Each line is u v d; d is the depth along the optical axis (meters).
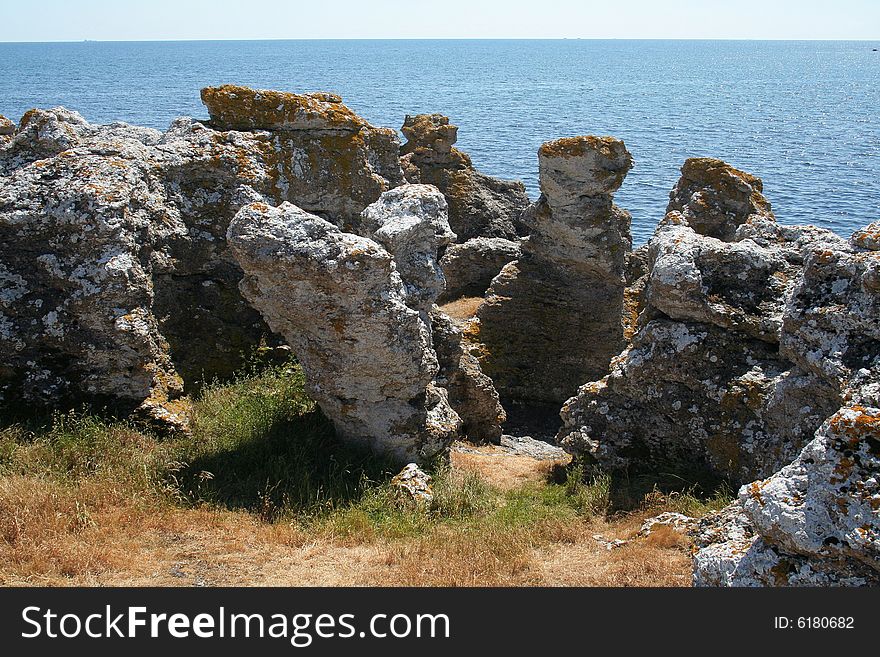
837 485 5.78
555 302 18.52
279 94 15.61
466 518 10.19
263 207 10.26
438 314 14.30
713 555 6.44
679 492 10.67
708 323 10.96
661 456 11.59
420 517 9.85
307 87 185.50
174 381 11.91
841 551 5.66
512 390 18.83
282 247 10.06
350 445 11.40
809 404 9.43
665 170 69.12
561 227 17.75
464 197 30.31
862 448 5.80
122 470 9.78
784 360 10.45
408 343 10.77
